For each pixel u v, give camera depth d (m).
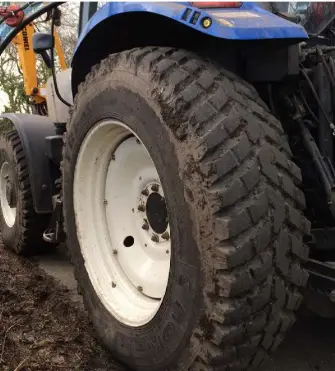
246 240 1.37
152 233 1.90
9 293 2.66
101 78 1.84
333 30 2.19
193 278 1.45
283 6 2.11
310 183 1.76
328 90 1.78
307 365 1.94
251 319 1.43
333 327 2.25
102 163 2.06
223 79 1.52
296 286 1.50
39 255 3.56
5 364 1.92
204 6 1.60
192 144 1.41
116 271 2.04
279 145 1.49
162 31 1.81
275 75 1.68
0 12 3.29
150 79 1.58
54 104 3.14
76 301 2.59
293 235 1.46
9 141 3.34
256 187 1.40
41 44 2.47
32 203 3.27
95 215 2.11
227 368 1.47
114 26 1.82
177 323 1.52
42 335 2.18
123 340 1.81
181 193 1.46
